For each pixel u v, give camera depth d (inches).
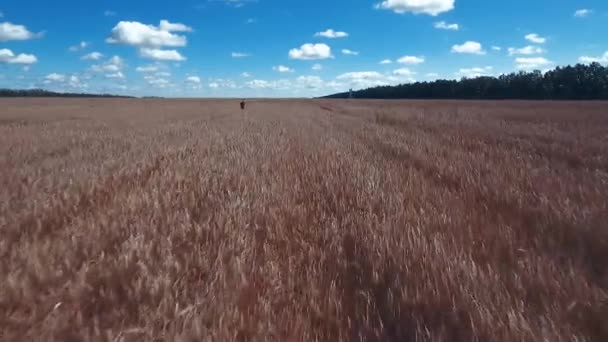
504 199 186.4
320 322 91.1
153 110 1737.2
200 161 302.5
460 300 93.4
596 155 341.1
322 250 132.6
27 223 153.2
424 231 143.1
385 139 488.4
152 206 179.3
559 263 116.2
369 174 251.3
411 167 275.6
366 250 128.4
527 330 80.5
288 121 927.7
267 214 170.6
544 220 154.6
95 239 136.7
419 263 114.7
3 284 102.3
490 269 107.4
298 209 177.6
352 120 1002.1
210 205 185.6
